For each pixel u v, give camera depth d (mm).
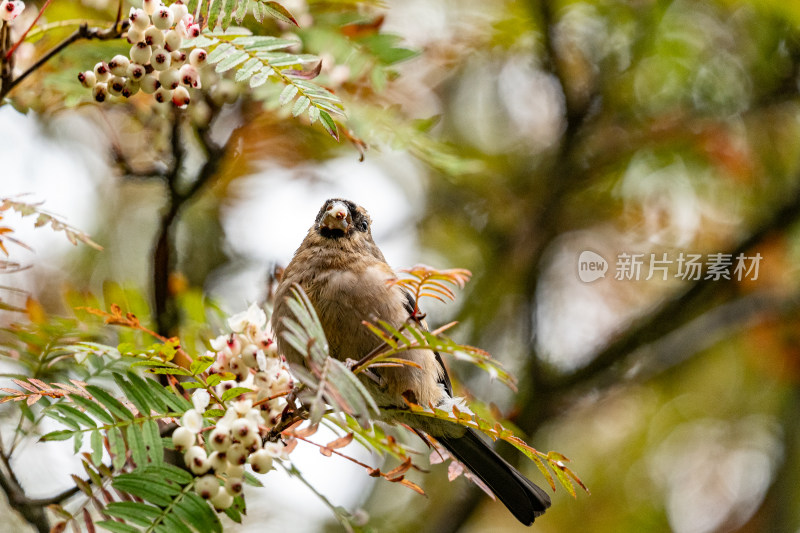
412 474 12484
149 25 4848
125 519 4418
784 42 11492
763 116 11945
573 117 11391
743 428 13219
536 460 5086
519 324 11953
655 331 11328
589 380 11227
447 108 12125
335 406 4027
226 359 4977
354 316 6871
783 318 11984
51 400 5539
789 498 12297
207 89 7051
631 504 12742
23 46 6320
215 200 9742
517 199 12461
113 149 7738
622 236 11875
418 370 6676
